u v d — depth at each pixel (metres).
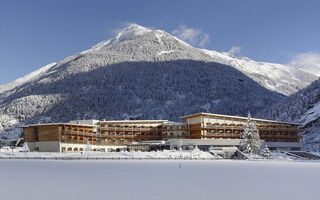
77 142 127.62
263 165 73.75
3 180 43.41
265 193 33.78
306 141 198.25
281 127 157.00
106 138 144.12
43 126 124.81
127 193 33.56
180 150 115.94
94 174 50.84
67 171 55.69
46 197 31.59
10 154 105.31
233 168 63.59
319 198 31.31
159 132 153.25
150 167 65.31
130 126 149.75
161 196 31.98
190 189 36.06
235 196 32.09
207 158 105.88
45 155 105.88
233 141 125.94
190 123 143.75
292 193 33.84
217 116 140.00
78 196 32.00
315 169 62.41
